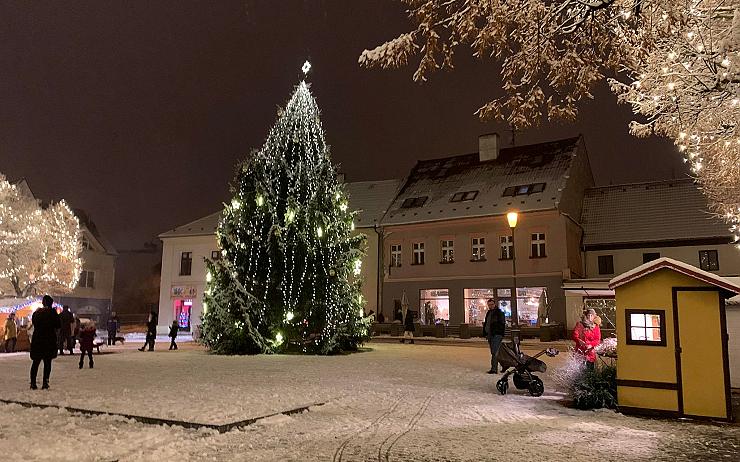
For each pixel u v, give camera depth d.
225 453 6.48
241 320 20.80
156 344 29.52
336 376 13.73
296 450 6.66
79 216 56.41
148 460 6.10
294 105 22.92
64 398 9.99
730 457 6.46
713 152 13.20
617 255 35.06
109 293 57.88
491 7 6.50
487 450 6.71
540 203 34.09
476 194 38.09
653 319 9.26
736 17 6.29
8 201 38.59
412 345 27.19
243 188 22.17
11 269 37.31
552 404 10.03
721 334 8.77
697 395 8.77
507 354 11.17
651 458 6.40
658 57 8.42
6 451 6.38
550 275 33.00
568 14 6.64
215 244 44.72
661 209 35.88
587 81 6.96
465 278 35.88
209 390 11.09
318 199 22.09
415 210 39.38
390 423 8.30
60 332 20.75
